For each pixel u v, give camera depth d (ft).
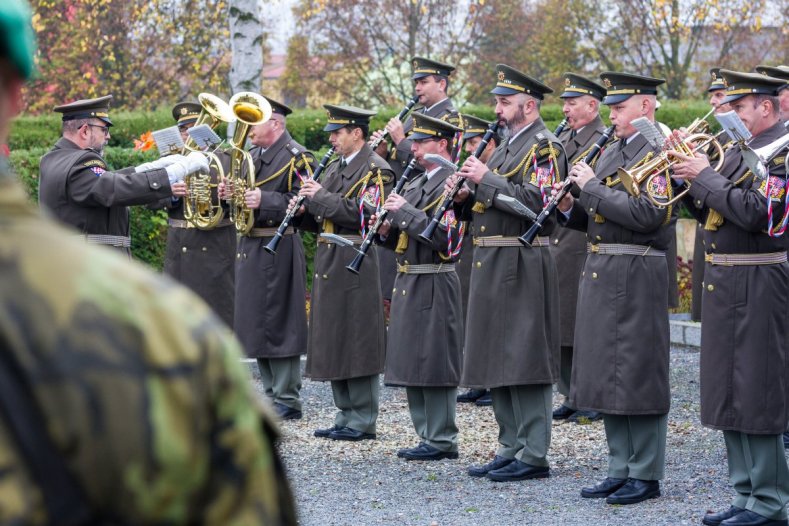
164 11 92.89
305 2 98.43
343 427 27.50
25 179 40.93
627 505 20.75
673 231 24.53
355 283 26.96
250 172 29.01
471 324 23.16
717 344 19.01
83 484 5.18
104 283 5.35
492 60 104.88
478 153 23.43
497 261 22.76
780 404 18.69
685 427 27.37
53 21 89.40
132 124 54.13
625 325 20.70
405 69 106.42
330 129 26.86
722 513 19.30
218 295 31.48
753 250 18.67
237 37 48.03
